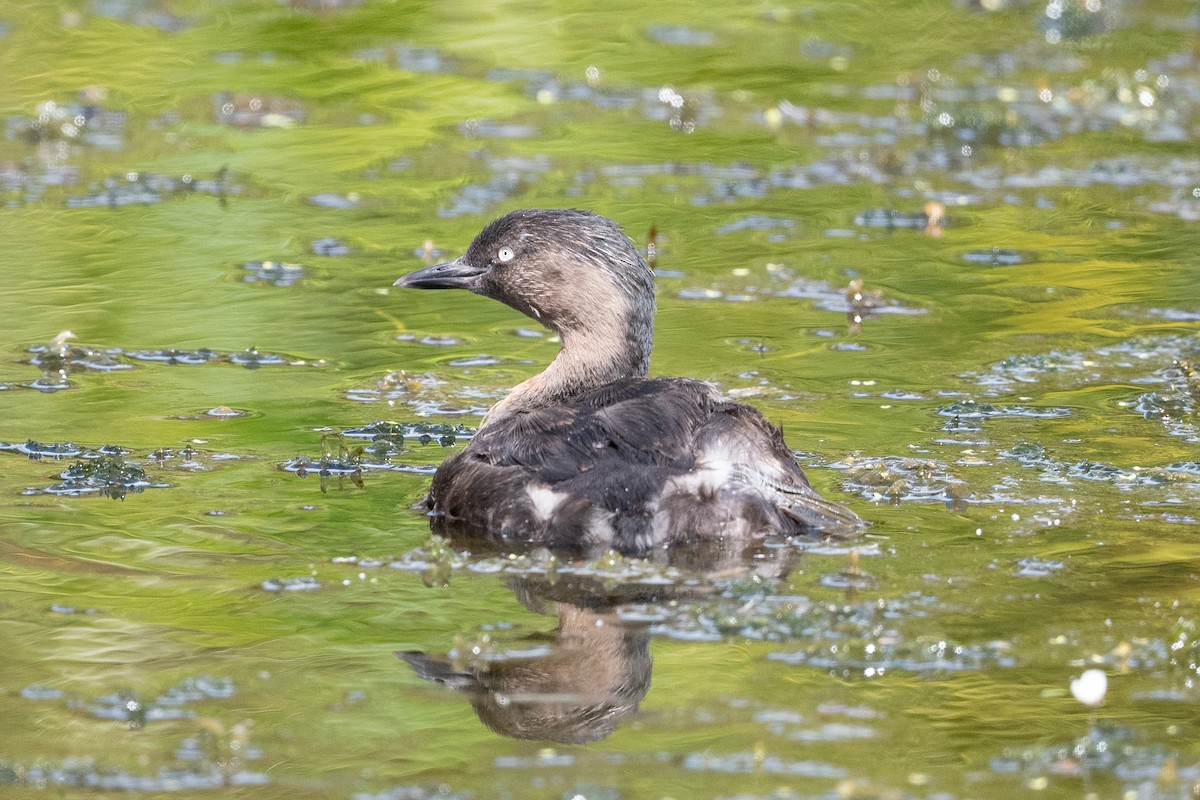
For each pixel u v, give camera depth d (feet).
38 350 47.42
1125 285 55.72
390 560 31.83
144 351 47.83
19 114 75.46
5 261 56.34
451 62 86.99
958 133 75.51
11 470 37.42
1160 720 25.05
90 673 26.43
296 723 24.89
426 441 40.73
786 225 62.95
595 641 27.84
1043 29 94.99
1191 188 68.08
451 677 26.50
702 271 57.36
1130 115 78.84
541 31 93.15
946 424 42.16
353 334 50.52
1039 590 30.22
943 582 30.60
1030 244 60.70
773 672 26.73
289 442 40.24
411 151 72.23
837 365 47.55
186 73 83.61
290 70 84.79
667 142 74.23
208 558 31.91
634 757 23.89
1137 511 34.96
